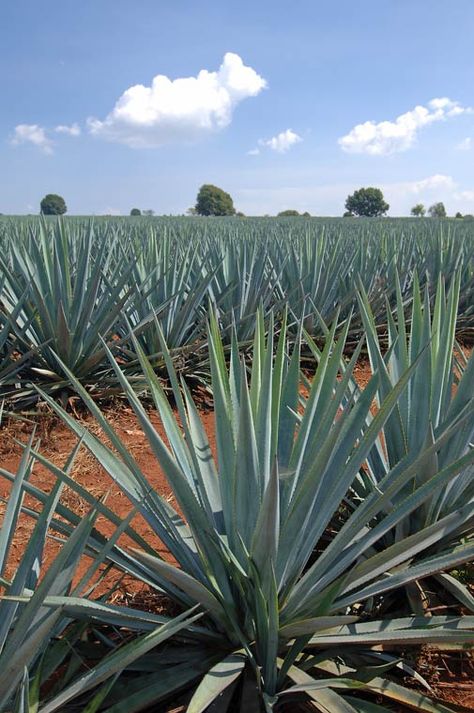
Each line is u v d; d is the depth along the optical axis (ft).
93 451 8.02
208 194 368.27
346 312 26.43
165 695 6.77
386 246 38.09
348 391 11.37
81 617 6.97
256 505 7.07
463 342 28.04
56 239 18.66
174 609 8.86
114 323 19.25
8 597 5.59
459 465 7.23
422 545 7.74
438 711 6.72
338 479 7.33
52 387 17.57
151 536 11.20
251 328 21.89
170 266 21.61
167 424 8.50
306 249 30.35
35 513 7.66
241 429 6.69
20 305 17.30
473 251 33.35
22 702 5.49
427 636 6.72
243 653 7.00
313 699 6.93
